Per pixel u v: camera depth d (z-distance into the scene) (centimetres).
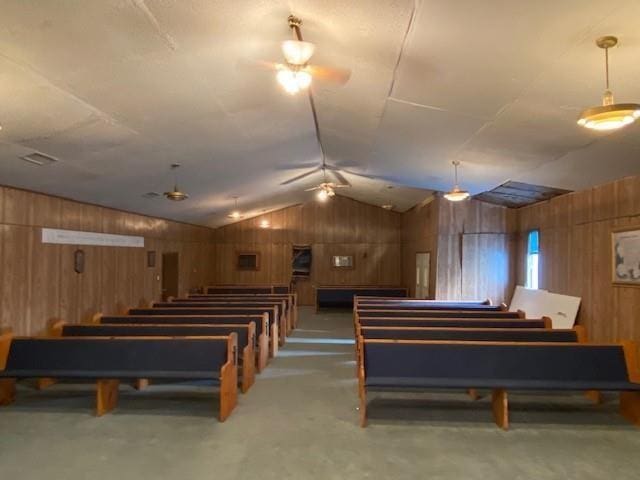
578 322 627
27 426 394
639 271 502
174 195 642
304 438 369
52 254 608
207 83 384
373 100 438
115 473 309
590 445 358
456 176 682
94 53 301
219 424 399
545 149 473
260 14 287
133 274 846
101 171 557
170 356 442
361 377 414
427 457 335
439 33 282
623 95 321
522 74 317
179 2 266
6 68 299
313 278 1347
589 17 239
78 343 448
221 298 902
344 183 1067
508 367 412
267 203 1177
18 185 534
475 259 862
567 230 666
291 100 480
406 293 1190
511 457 336
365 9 272
